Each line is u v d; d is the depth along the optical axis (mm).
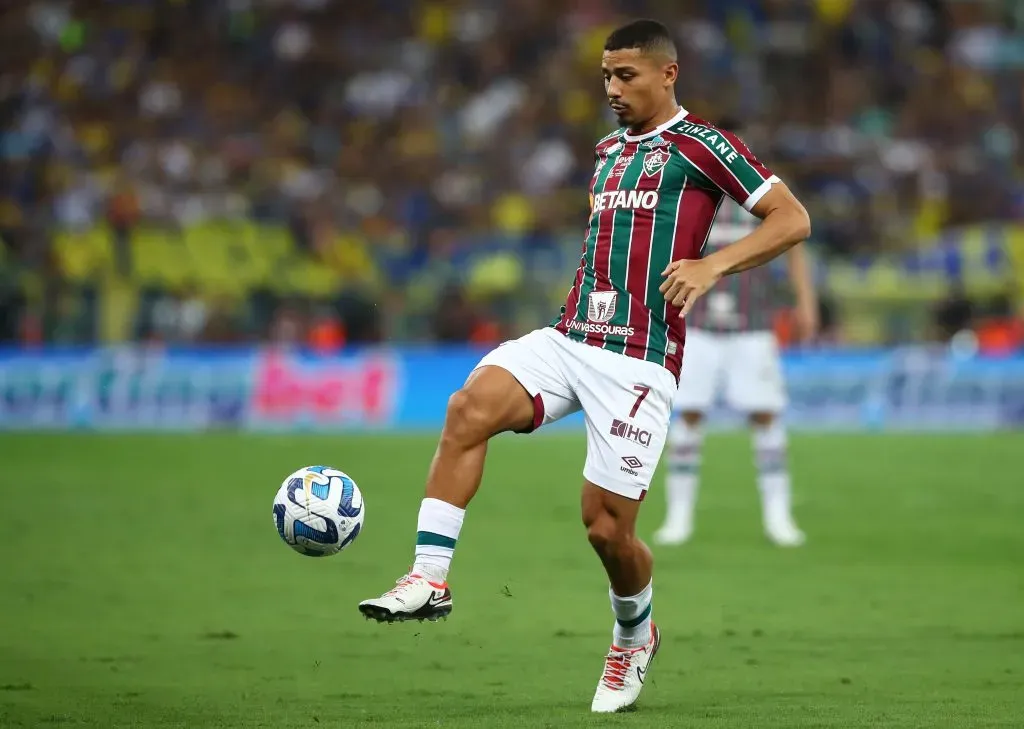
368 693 17766
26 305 71875
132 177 82625
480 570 28797
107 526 35406
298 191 83500
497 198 84938
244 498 41250
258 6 97125
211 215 78938
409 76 94938
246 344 73688
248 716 16359
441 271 76688
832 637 21734
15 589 26297
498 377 16203
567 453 55312
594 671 19266
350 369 67250
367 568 29109
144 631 22250
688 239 16219
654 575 28062
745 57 95250
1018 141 95625
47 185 82938
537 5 97562
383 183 86438
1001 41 101812
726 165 16047
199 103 92188
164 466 49688
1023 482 44688
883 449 54438
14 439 60094
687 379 33031
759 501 40906
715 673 19031
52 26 95125
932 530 34812
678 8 97312
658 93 16406
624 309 16234
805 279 33000
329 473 16484
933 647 20922
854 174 87250
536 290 74062
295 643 21281
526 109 91000
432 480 15961
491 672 19172
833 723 15891
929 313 74250
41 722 16047
